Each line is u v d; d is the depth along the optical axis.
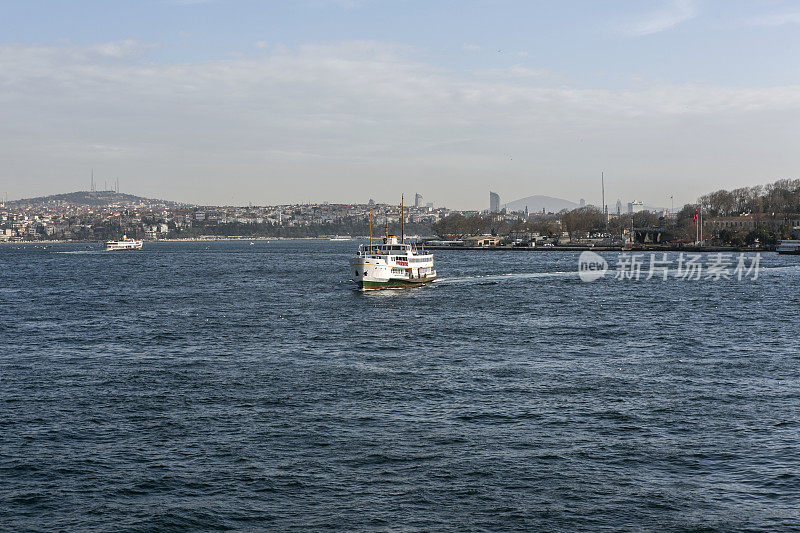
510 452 47.47
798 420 53.28
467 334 94.81
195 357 78.69
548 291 159.75
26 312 122.19
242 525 38.16
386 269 158.88
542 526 37.84
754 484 42.28
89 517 39.00
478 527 37.78
